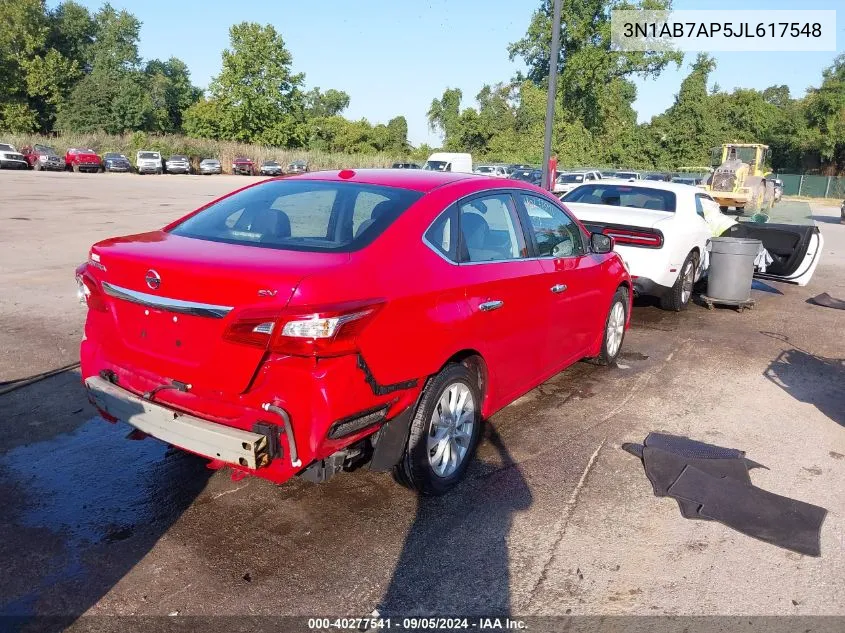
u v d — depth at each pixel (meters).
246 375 2.89
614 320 6.01
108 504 3.56
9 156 41.62
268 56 66.69
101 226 14.91
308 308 2.75
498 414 4.97
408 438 3.48
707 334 7.61
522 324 4.23
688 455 4.33
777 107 64.44
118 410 3.26
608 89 54.12
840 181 50.41
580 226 5.25
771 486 3.96
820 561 3.21
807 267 9.50
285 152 60.56
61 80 64.19
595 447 4.44
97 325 3.47
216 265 2.96
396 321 3.12
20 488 3.69
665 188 8.95
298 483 3.85
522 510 3.62
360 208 3.57
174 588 2.90
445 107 87.88
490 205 4.11
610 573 3.09
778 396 5.56
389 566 3.10
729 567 3.15
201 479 3.86
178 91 79.12
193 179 42.22
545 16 51.47
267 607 2.80
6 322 6.81
